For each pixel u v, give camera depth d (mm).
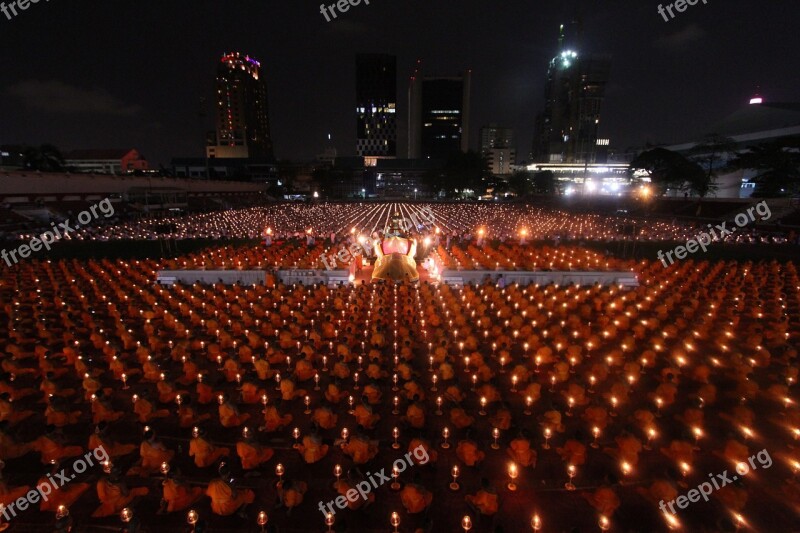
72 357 15602
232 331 18859
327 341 17781
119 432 12000
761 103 119250
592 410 12289
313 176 142750
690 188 77312
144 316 19891
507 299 22547
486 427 12273
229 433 11891
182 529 8773
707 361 16188
